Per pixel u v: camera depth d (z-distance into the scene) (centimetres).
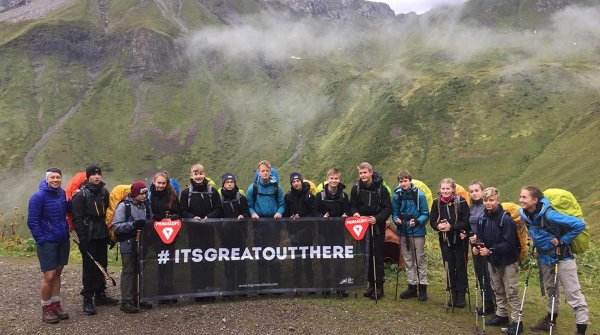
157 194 986
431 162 18975
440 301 1034
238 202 1034
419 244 1026
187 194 1010
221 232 1013
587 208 10050
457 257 991
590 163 14500
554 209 823
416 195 1022
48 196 852
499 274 893
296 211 1062
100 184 927
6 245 1602
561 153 16388
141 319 882
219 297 1023
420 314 938
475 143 19375
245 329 835
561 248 820
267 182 1043
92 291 917
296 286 1041
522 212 862
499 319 893
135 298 945
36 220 830
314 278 1045
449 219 977
